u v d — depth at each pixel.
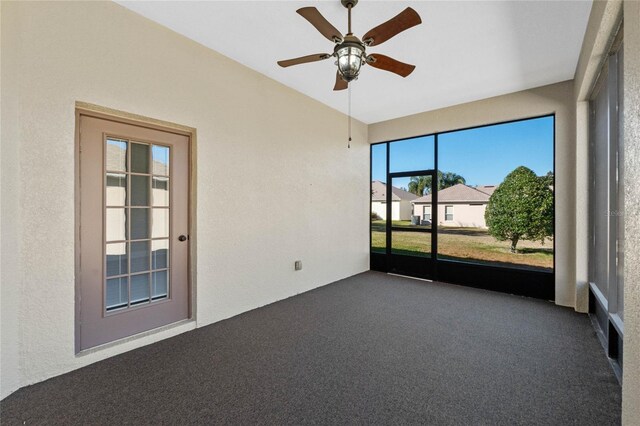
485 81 3.58
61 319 2.05
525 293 3.93
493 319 3.10
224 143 3.09
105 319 2.34
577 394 1.84
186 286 2.87
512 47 2.83
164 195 2.74
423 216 4.88
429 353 2.37
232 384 1.96
